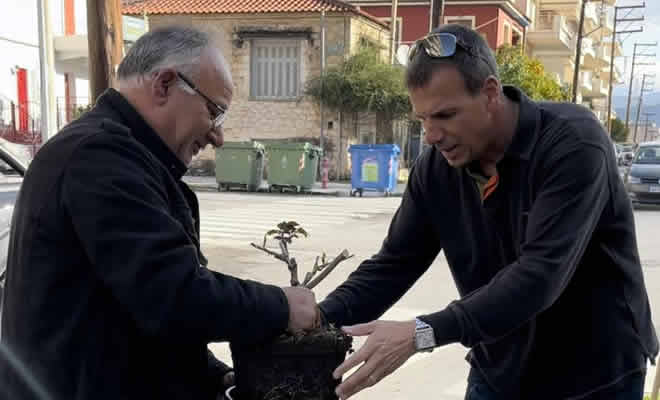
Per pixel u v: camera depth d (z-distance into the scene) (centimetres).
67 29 2269
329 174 2208
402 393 421
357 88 2077
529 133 194
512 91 200
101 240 149
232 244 940
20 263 157
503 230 204
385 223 1184
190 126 172
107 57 706
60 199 152
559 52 4012
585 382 200
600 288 200
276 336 170
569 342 202
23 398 157
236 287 163
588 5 4484
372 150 1695
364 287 231
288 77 2239
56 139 159
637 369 202
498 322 176
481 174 206
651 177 1509
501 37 2900
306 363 174
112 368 156
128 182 153
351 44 2203
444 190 220
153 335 151
